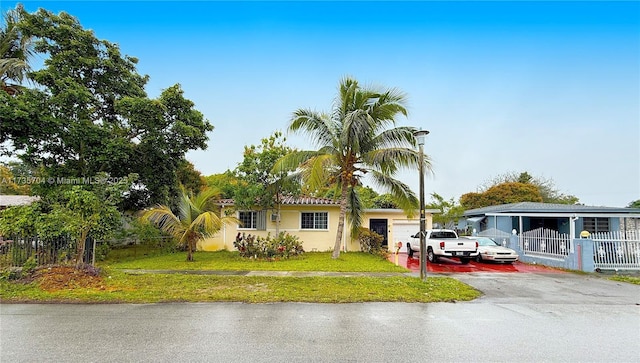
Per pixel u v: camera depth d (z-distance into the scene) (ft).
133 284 32.76
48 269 33.94
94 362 15.21
